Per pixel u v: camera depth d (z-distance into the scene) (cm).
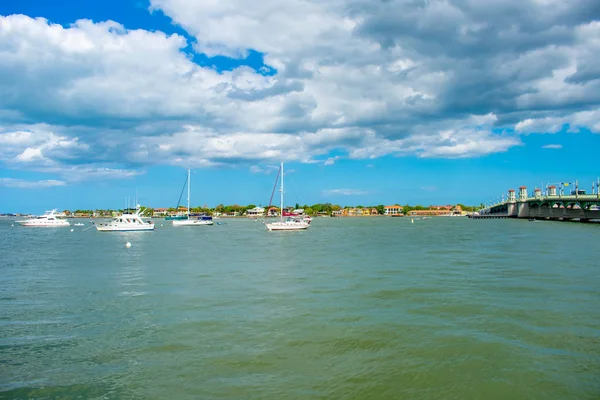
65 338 2011
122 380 1552
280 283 3347
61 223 16875
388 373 1596
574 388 1468
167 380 1551
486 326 2139
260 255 5544
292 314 2388
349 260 4847
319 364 1688
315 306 2570
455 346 1859
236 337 2000
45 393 1456
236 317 2336
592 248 5909
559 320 2231
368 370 1623
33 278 3712
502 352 1786
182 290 3097
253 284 3312
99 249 6694
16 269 4303
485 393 1444
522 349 1816
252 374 1597
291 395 1435
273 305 2605
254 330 2102
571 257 4847
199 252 6044
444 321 2233
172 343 1928
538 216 19850
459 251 5744
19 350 1855
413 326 2144
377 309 2488
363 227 15462
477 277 3531
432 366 1656
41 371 1634
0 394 1447
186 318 2327
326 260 4872
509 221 19450
